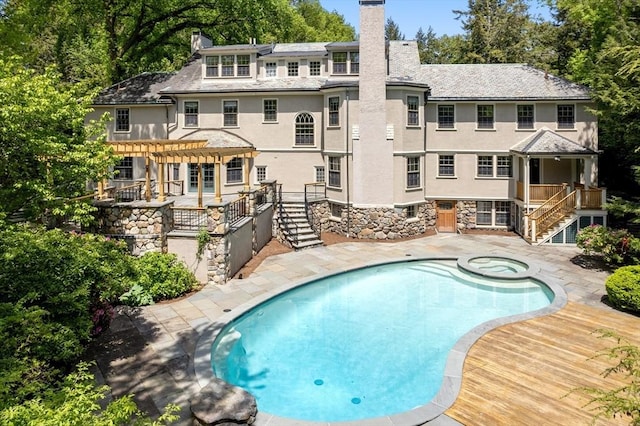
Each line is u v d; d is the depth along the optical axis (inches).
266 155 1042.1
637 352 219.5
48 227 585.6
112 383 371.2
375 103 909.2
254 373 410.9
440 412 326.3
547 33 1434.5
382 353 450.6
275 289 605.6
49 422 181.5
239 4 1214.3
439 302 593.3
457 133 989.2
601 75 735.1
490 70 1047.6
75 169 452.4
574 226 850.1
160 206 622.5
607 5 917.8
